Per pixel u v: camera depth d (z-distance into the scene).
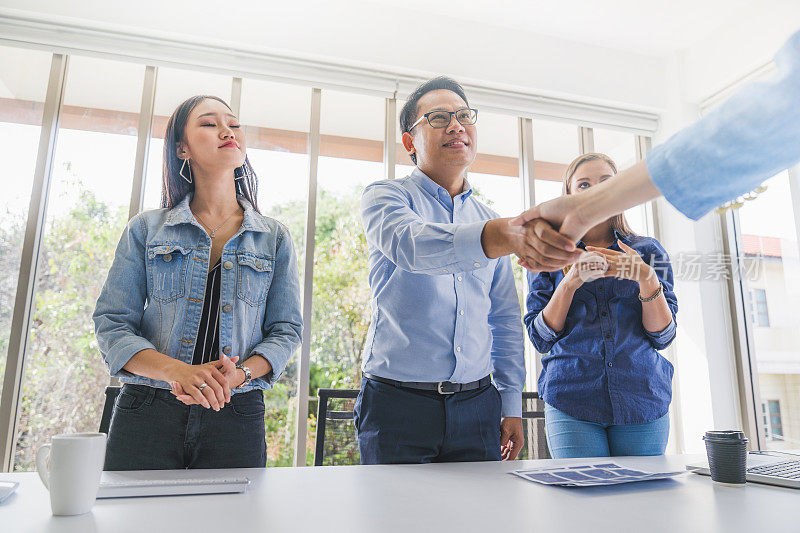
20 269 2.39
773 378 2.86
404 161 2.98
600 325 1.64
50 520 0.60
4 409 2.28
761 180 0.58
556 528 0.58
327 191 2.83
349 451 1.65
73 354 2.39
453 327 1.36
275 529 0.57
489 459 1.34
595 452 1.55
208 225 1.47
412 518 0.62
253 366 1.22
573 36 3.26
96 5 2.57
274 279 1.45
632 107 3.39
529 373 2.97
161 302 1.33
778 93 0.52
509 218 0.93
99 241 2.49
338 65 2.91
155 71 2.70
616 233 1.81
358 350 2.71
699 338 3.08
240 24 2.75
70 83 2.59
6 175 2.45
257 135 2.78
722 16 3.06
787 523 0.61
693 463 0.98
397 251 1.14
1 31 2.49
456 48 3.06
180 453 1.20
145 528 0.57
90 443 0.64
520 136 3.25
